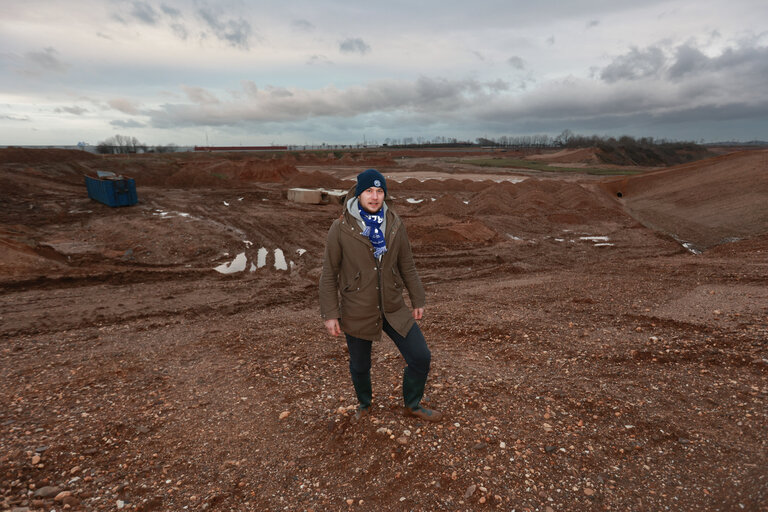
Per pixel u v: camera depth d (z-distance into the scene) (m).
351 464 2.39
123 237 16.16
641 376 3.42
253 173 45.59
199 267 13.25
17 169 31.59
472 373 3.75
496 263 13.67
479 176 51.00
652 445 2.47
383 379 3.72
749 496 1.94
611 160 95.19
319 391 3.55
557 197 27.25
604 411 2.88
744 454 2.28
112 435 2.87
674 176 28.73
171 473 2.43
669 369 3.50
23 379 4.15
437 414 2.79
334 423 2.83
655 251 15.28
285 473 2.38
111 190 22.69
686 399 2.96
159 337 6.15
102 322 7.41
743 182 21.08
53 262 11.98
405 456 2.39
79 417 3.16
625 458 2.37
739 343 3.78
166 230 17.45
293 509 2.08
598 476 2.22
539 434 2.62
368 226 2.34
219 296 9.67
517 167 64.75
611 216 22.72
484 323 5.51
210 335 6.07
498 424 2.74
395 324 2.46
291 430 2.87
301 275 12.52
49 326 7.12
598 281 7.81
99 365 4.63
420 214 22.45
